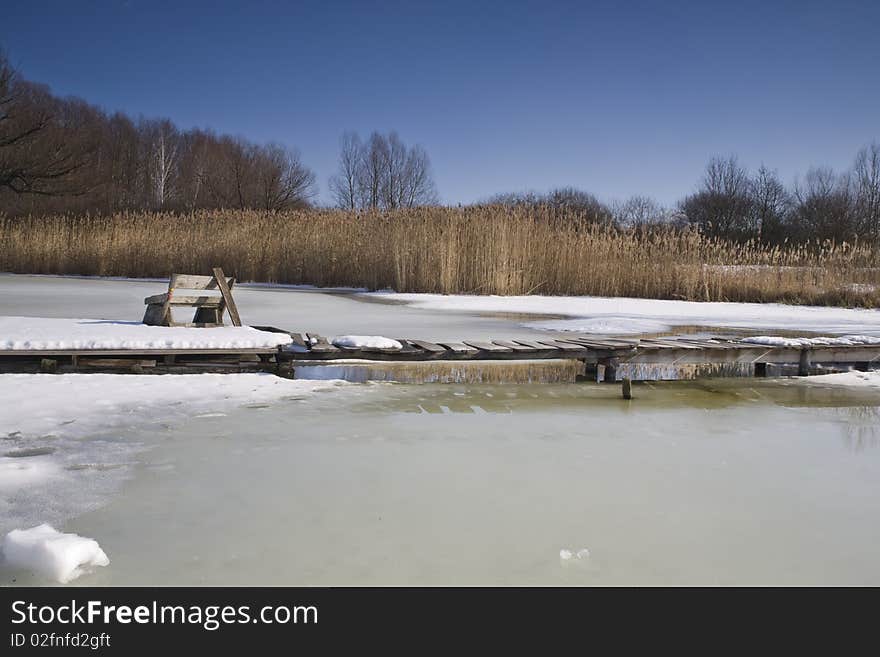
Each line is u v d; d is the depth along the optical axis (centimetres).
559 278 1428
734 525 228
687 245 1449
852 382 532
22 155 3319
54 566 188
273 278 1805
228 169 4547
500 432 349
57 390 416
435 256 1436
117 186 4766
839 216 3781
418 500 246
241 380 470
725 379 545
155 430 337
